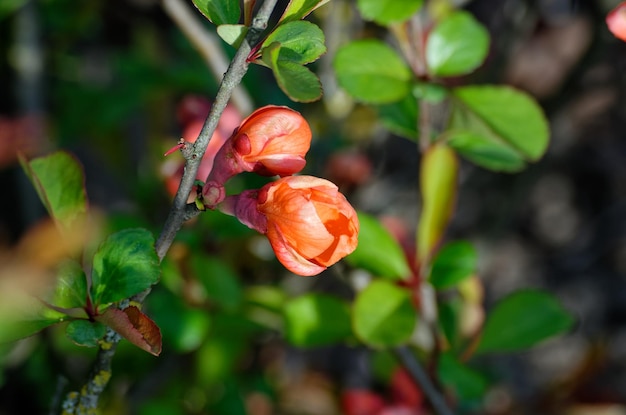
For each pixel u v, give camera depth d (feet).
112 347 1.10
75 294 1.06
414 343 1.57
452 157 1.38
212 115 1.01
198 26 1.48
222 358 1.60
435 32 1.36
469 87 1.34
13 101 2.22
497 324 1.42
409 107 1.42
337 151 1.91
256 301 1.54
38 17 2.11
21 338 1.06
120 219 1.55
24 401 1.83
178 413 1.66
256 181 1.55
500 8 2.57
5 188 2.50
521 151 1.30
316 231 1.03
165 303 1.51
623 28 1.14
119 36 2.43
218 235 1.50
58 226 1.11
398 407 1.76
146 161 2.03
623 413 1.85
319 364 2.55
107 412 1.64
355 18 1.86
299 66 0.97
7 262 1.48
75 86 2.20
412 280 1.37
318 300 1.44
